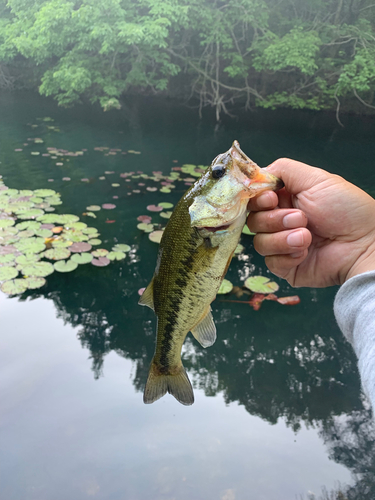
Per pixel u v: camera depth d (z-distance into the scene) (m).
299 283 0.35
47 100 3.91
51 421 0.68
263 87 3.88
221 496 0.57
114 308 0.97
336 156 2.45
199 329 0.34
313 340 0.92
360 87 2.88
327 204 0.31
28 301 0.97
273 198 0.30
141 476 0.60
